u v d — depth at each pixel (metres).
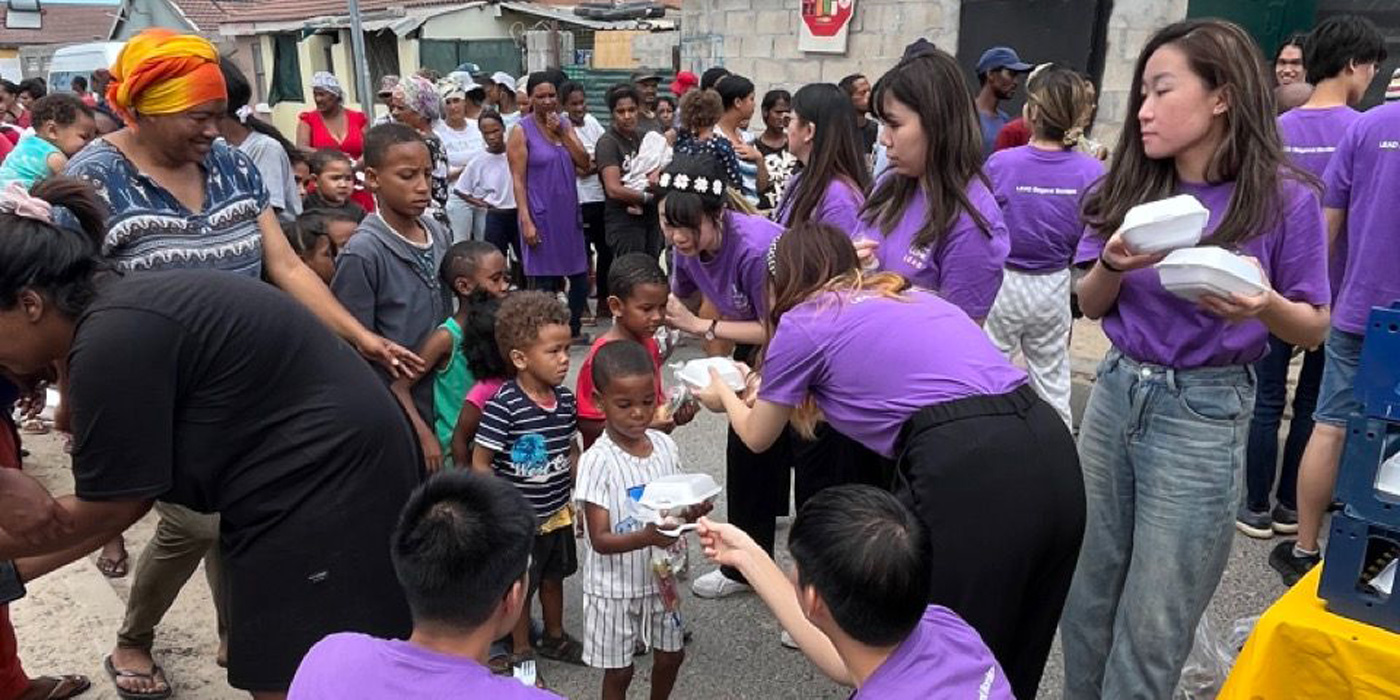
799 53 9.15
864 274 2.34
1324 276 2.17
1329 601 1.87
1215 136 2.18
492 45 17.81
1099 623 2.57
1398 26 6.25
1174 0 6.62
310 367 1.94
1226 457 2.27
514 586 1.58
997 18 7.57
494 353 3.00
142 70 2.30
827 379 2.17
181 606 3.55
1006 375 2.14
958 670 1.59
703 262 3.28
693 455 4.93
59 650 3.16
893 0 8.30
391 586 2.06
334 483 1.95
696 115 6.09
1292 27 6.54
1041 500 2.01
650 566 2.77
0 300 1.73
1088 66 7.03
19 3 36.91
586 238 7.41
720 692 3.08
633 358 2.74
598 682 3.15
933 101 2.65
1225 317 2.03
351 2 7.38
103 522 1.81
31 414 2.30
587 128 8.01
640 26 16.66
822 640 1.91
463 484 1.60
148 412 1.76
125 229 2.39
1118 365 2.41
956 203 2.72
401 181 2.93
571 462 3.18
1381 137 3.13
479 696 1.47
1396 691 1.74
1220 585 3.59
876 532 1.56
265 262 2.81
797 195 3.27
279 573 1.96
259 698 2.06
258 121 5.04
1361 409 1.80
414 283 3.05
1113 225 2.35
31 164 4.96
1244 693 1.89
